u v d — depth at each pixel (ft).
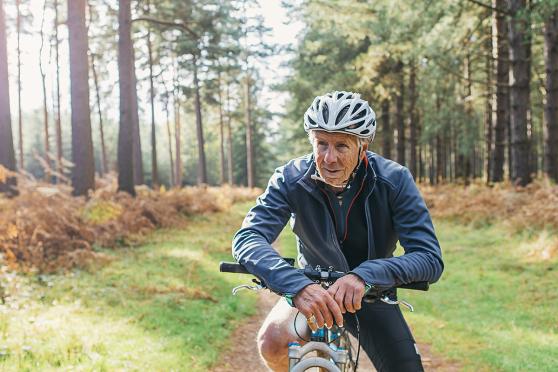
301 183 7.96
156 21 56.39
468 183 86.53
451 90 77.05
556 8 39.45
